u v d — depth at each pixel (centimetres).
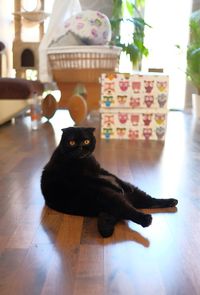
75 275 74
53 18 320
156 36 463
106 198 98
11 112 294
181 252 86
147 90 240
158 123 244
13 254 83
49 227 99
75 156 107
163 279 73
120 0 425
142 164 175
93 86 326
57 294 68
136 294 68
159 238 93
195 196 129
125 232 96
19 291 69
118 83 239
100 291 69
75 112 295
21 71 448
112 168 166
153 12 459
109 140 241
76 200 104
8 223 102
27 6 459
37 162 174
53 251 85
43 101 330
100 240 91
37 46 441
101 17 318
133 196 115
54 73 325
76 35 315
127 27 441
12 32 470
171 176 155
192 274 76
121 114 243
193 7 452
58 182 108
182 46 458
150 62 467
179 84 473
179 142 240
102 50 305
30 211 111
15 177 148
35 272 75
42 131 273
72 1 329
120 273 75
